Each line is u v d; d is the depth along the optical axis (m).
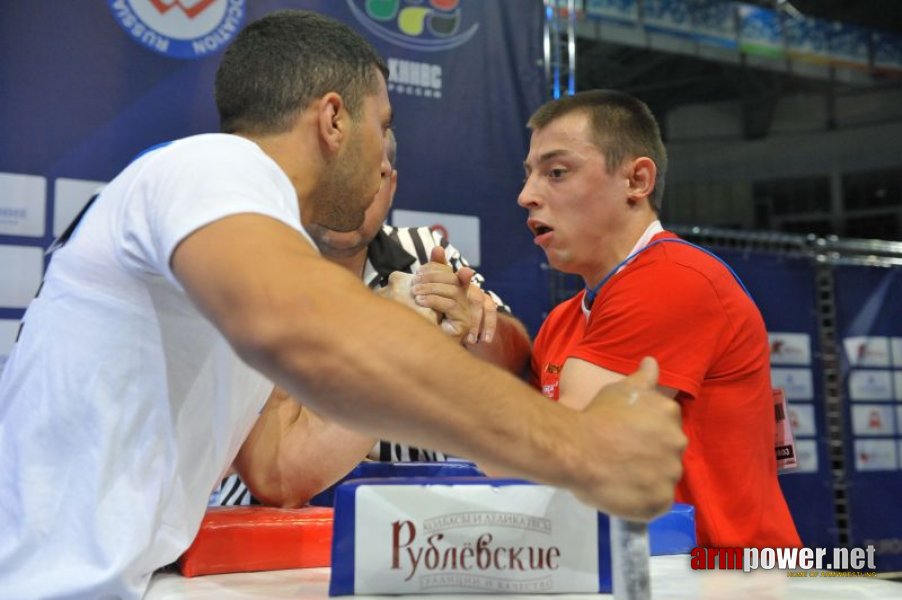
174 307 0.71
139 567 0.69
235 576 0.77
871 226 3.76
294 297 0.52
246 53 0.83
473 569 0.65
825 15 3.80
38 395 0.70
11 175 1.88
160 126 2.01
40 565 0.68
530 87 2.34
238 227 0.56
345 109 0.83
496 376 0.55
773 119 3.71
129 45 2.00
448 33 2.27
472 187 2.26
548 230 1.29
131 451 0.70
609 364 1.11
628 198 1.26
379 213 1.42
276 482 0.95
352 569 0.64
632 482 0.55
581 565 0.65
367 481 0.67
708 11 3.61
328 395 0.52
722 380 1.14
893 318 3.02
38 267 1.89
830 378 2.91
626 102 1.29
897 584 0.69
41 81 1.92
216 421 0.75
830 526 2.83
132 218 0.66
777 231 3.69
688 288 1.11
